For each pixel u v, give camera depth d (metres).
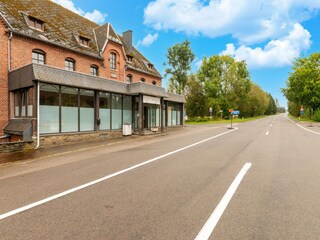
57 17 21.31
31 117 13.73
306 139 14.52
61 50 18.52
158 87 21.77
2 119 15.11
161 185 5.43
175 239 3.09
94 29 25.31
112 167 7.56
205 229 3.34
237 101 62.78
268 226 3.41
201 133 20.42
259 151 10.02
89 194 4.95
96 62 21.64
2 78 15.08
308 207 4.07
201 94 54.47
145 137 17.97
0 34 14.98
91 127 16.98
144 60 31.95
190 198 4.56
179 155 9.41
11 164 8.93
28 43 16.31
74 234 3.28
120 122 19.80
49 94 14.14
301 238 3.08
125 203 4.38
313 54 46.38
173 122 29.58
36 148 12.74
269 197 4.56
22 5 18.61
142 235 3.21
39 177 6.63
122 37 31.66
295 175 6.13
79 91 16.05
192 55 49.72
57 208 4.24
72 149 12.34
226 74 60.62
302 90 47.28
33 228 3.50
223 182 5.57
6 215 4.00
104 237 3.18
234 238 3.09
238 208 4.05
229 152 9.88
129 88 19.83
